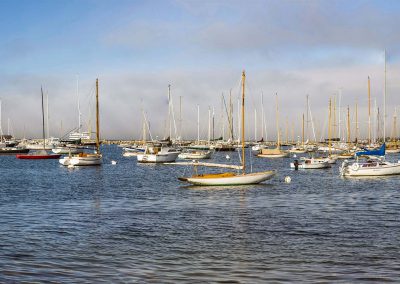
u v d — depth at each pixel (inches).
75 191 1862.7
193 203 1453.0
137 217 1173.7
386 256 756.0
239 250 805.2
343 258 745.0
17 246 839.1
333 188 1918.1
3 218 1167.0
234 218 1147.3
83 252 793.6
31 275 655.8
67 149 5012.3
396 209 1290.6
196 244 852.6
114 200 1552.7
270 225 1043.3
